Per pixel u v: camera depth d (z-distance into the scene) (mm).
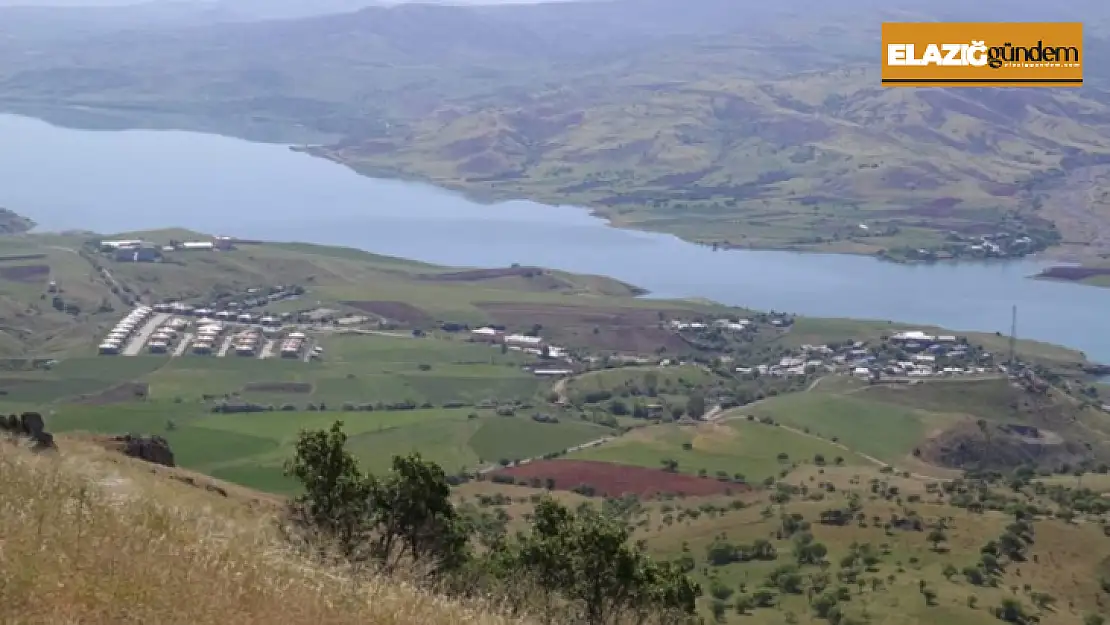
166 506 22672
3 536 16766
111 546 17906
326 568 23266
